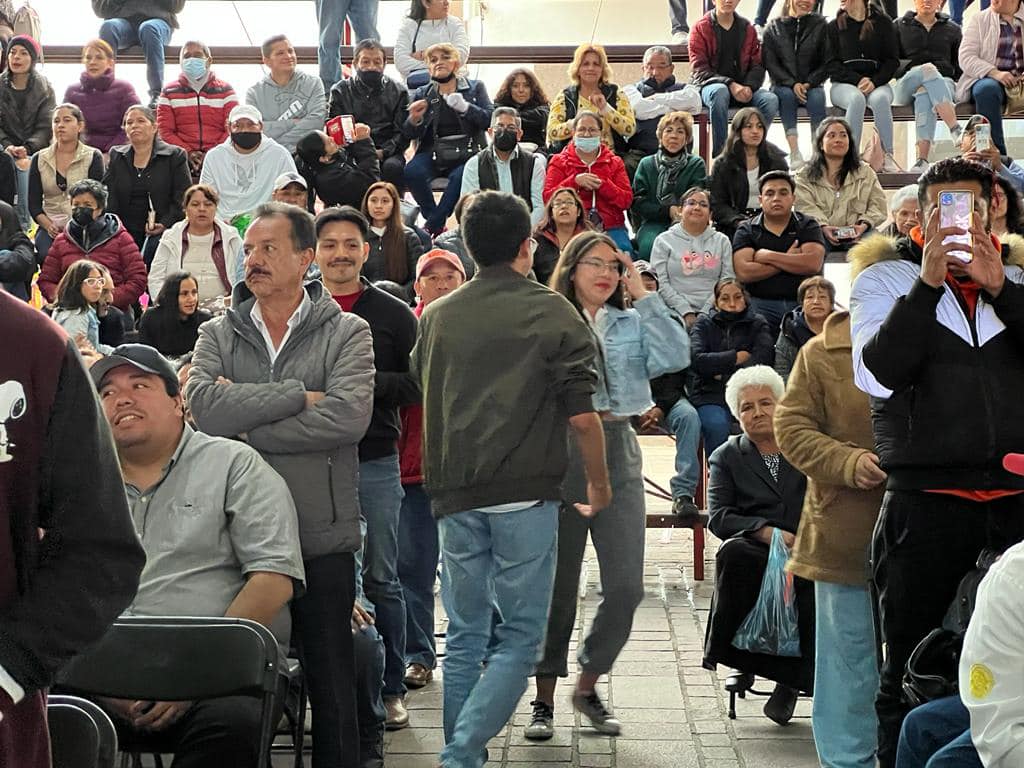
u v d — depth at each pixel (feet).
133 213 28.66
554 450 11.91
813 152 28.71
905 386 10.23
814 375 12.17
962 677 8.17
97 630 5.60
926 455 10.11
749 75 32.01
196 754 10.09
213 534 11.48
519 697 11.77
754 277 25.54
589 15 49.42
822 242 25.86
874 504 11.91
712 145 31.32
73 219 26.50
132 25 34.68
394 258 23.80
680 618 20.85
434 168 30.14
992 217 10.55
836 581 11.94
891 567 10.44
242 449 11.78
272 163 28.89
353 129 29.12
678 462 23.31
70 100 31.91
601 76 30.32
